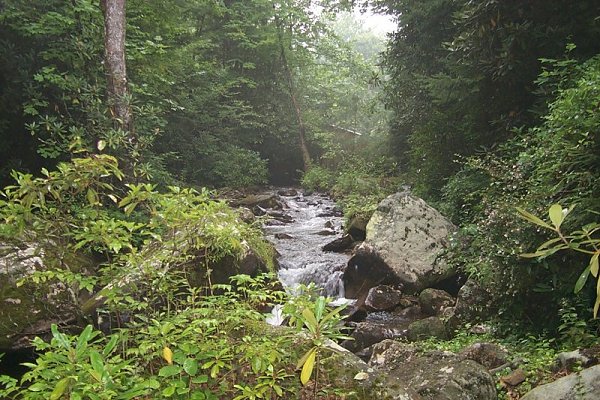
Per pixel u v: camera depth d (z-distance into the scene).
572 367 3.55
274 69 22.31
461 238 7.06
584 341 3.93
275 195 15.85
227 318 2.55
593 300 4.25
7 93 7.40
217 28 20.77
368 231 7.95
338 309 2.02
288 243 10.30
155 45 9.16
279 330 2.80
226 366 2.31
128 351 2.32
